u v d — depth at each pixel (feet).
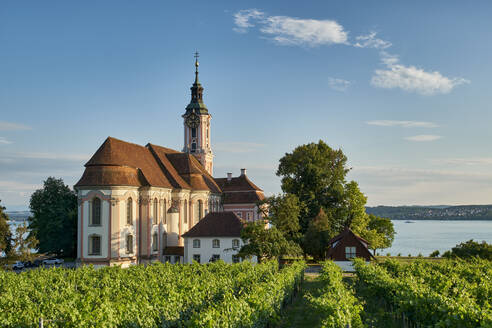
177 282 131.13
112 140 253.03
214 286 119.55
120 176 239.30
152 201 259.80
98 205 236.63
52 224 297.12
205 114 405.80
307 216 282.15
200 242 253.03
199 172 321.11
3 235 244.42
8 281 140.26
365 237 305.53
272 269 181.57
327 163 298.56
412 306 93.71
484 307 87.40
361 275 162.61
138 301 91.25
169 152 339.77
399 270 171.63
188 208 308.60
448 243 548.31
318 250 260.21
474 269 155.33
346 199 292.20
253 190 389.60
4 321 81.97
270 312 93.76
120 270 169.37
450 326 75.56
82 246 234.58
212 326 72.49
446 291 114.01
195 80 413.18
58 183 312.29
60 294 118.52
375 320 103.30
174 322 89.81
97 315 78.18
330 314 82.38
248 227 214.48
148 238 253.24
